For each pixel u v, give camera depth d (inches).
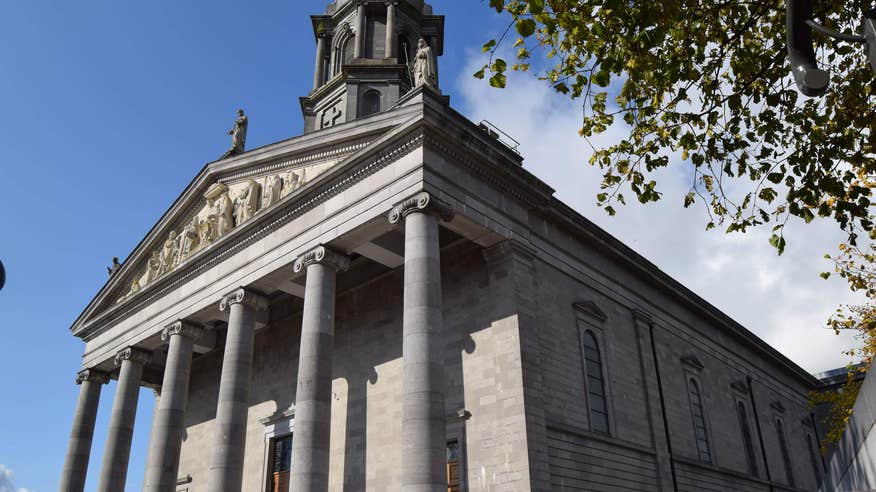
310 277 1171.3
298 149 1317.7
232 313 1315.2
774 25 642.2
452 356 1188.5
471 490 1066.7
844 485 637.9
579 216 1370.6
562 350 1218.0
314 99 2151.8
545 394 1129.4
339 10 2250.2
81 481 1605.6
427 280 986.7
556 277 1284.4
